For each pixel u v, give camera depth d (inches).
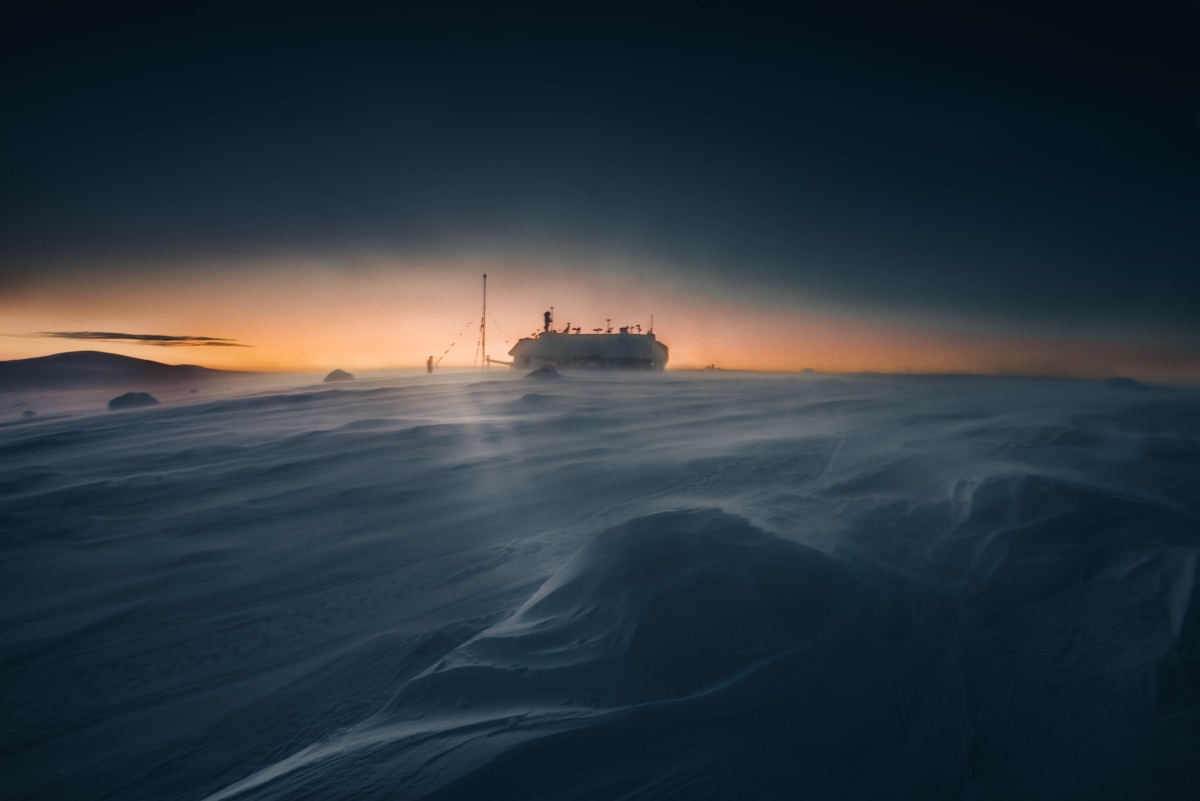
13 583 251.3
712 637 108.4
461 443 517.0
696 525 147.1
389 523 301.7
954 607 128.3
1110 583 138.3
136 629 203.3
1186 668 103.3
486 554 239.1
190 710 149.6
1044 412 490.9
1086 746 86.0
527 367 2121.1
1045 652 113.3
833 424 504.7
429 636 163.5
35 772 130.3
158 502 377.7
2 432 959.0
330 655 167.8
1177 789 77.0
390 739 95.5
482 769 81.7
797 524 184.9
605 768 80.4
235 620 203.5
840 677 97.1
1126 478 234.2
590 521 271.0
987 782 78.9
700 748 82.7
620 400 841.5
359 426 652.7
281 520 322.0
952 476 243.3
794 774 77.7
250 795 90.6
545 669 109.4
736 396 871.7
